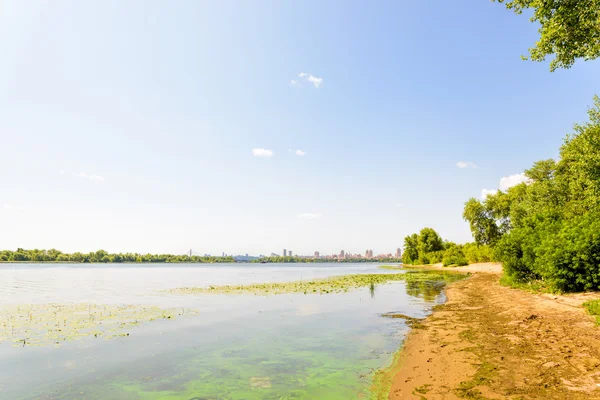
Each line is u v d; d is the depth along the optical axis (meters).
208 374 9.14
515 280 24.20
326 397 7.48
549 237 19.12
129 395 7.87
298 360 10.16
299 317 16.83
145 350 11.43
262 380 8.65
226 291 30.17
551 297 17.09
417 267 94.31
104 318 17.05
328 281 41.56
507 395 6.64
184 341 12.52
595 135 22.77
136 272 82.56
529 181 47.31
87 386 8.41
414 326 14.05
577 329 11.05
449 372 8.29
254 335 13.27
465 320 14.54
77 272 82.69
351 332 13.46
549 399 6.30
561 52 13.38
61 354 11.06
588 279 16.42
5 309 20.30
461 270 62.97
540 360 8.52
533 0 13.02
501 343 10.41
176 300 24.03
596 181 22.45
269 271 87.50
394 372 8.77
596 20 11.87
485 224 63.44
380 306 19.94
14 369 9.67
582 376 7.25
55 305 21.88
